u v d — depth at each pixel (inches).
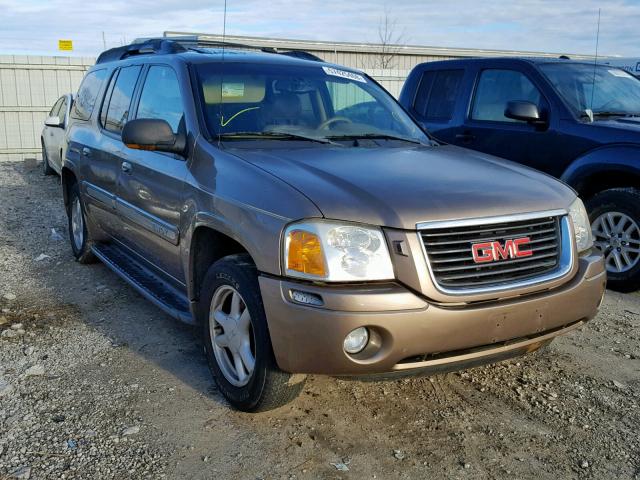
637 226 217.2
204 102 160.4
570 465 120.4
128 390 144.5
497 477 116.0
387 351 113.3
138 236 182.9
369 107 185.8
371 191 123.0
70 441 123.6
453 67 286.8
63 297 207.3
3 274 231.6
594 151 225.3
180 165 155.9
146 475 113.7
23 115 658.8
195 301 152.2
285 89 173.0
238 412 135.3
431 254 116.9
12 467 114.8
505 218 123.8
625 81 266.5
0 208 359.6
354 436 127.6
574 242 135.3
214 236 147.7
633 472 118.7
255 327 123.0
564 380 154.6
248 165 135.8
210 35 549.0
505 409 140.2
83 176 223.8
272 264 118.2
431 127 287.9
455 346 117.6
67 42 671.8
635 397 147.2
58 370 154.5
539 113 244.4
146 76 191.8
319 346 112.7
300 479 113.7
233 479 113.2
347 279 113.1
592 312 138.3
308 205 117.8
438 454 122.6
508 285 122.0
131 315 191.3
